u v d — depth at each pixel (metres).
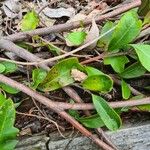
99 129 0.16
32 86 0.16
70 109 0.16
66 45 0.18
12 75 0.17
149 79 0.18
